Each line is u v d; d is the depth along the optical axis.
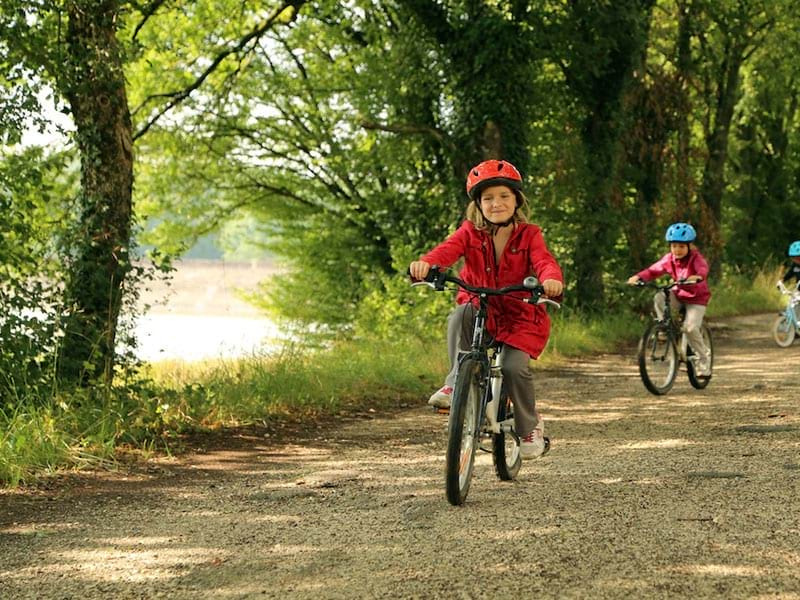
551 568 4.32
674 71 24.89
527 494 5.94
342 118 25.88
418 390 11.89
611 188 22.02
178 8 15.53
